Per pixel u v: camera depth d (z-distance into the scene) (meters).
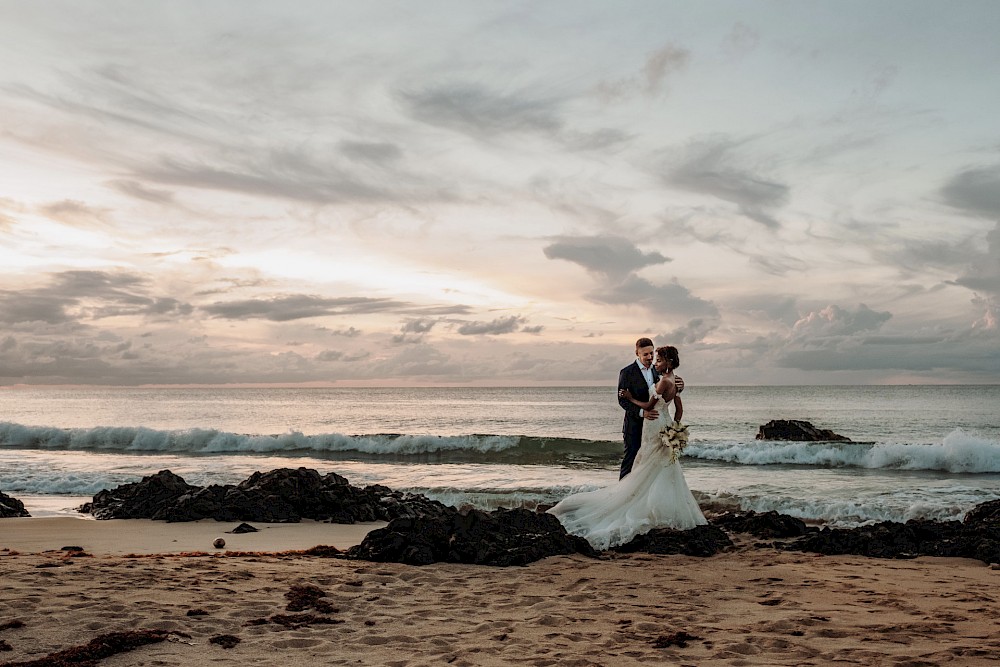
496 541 8.03
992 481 18.41
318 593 6.16
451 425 46.72
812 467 21.69
